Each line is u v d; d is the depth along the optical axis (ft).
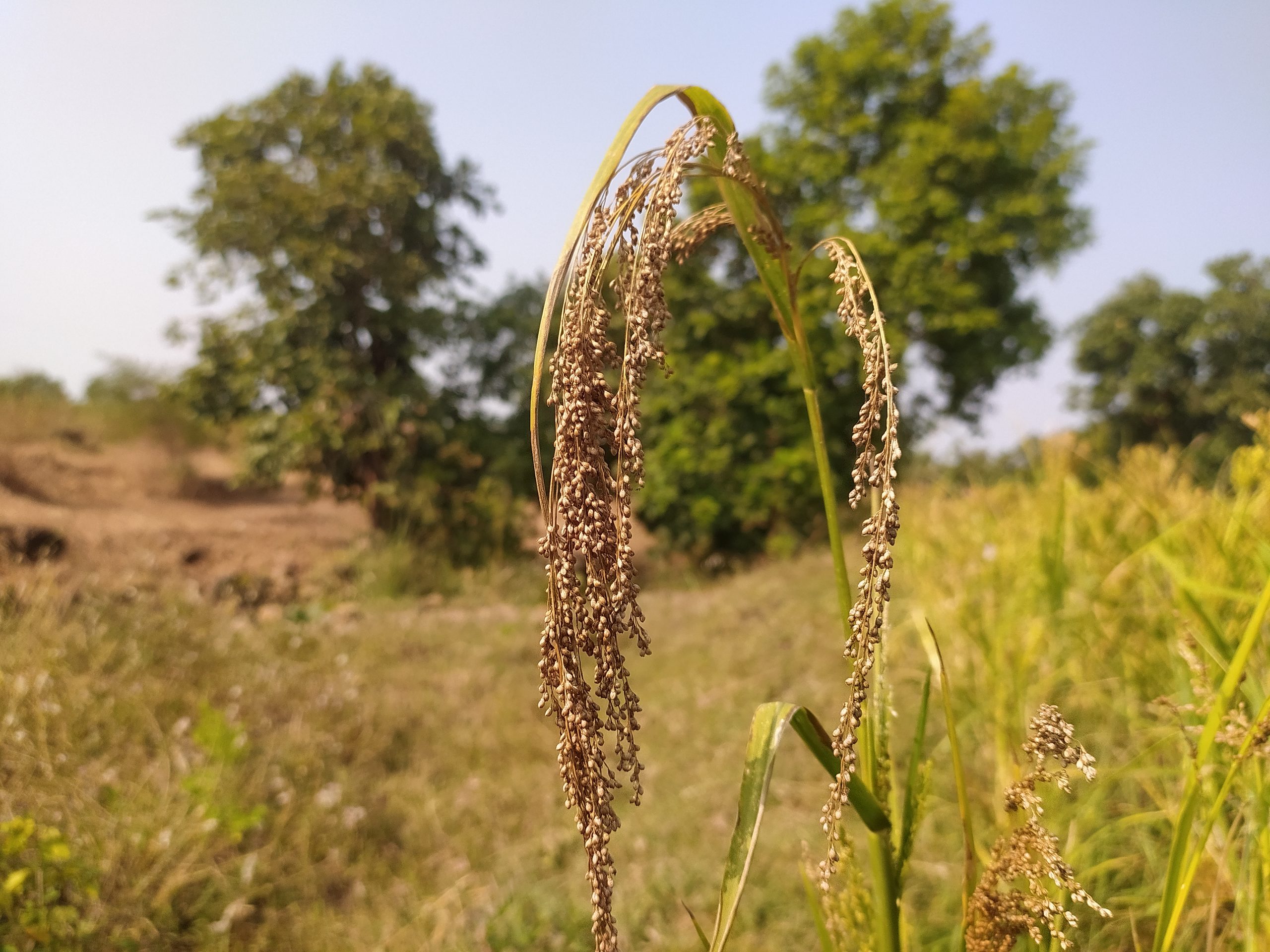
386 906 10.33
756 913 8.64
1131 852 6.74
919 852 8.36
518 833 12.35
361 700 16.76
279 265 34.40
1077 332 90.22
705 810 11.59
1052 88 51.67
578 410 2.73
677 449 42.73
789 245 3.68
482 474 39.06
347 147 36.29
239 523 33.12
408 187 35.60
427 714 16.78
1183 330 80.18
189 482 37.40
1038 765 3.31
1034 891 3.31
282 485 38.22
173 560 26.84
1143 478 10.10
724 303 43.98
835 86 50.26
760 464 42.37
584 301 2.83
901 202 46.24
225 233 33.40
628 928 8.99
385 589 29.58
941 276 46.11
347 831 11.94
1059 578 9.44
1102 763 7.59
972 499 17.01
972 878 3.85
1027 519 12.69
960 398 52.95
